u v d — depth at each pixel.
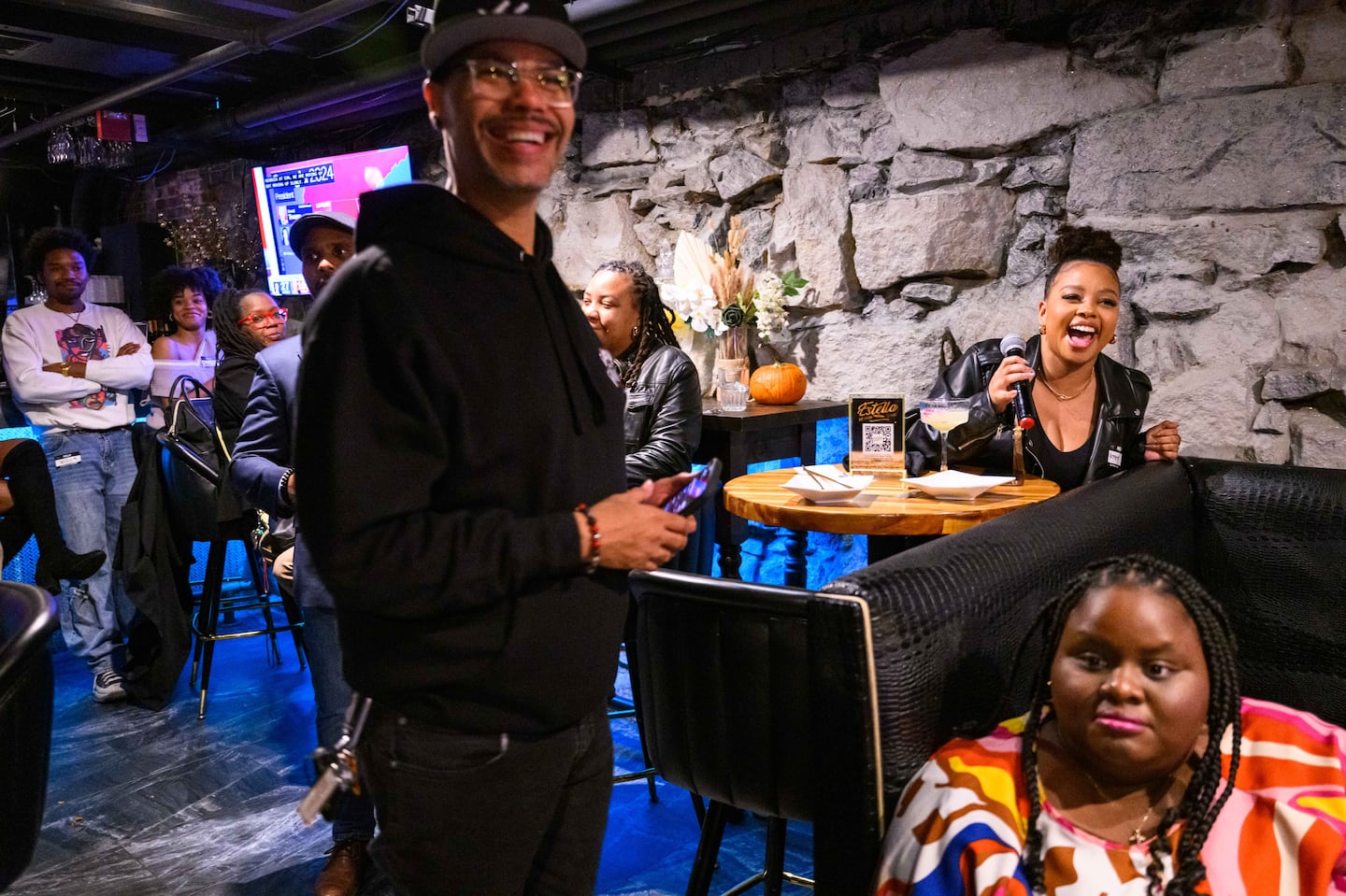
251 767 2.89
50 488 3.36
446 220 1.04
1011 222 3.36
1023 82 3.21
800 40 3.71
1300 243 2.76
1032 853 1.08
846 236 3.71
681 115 4.08
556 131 1.09
